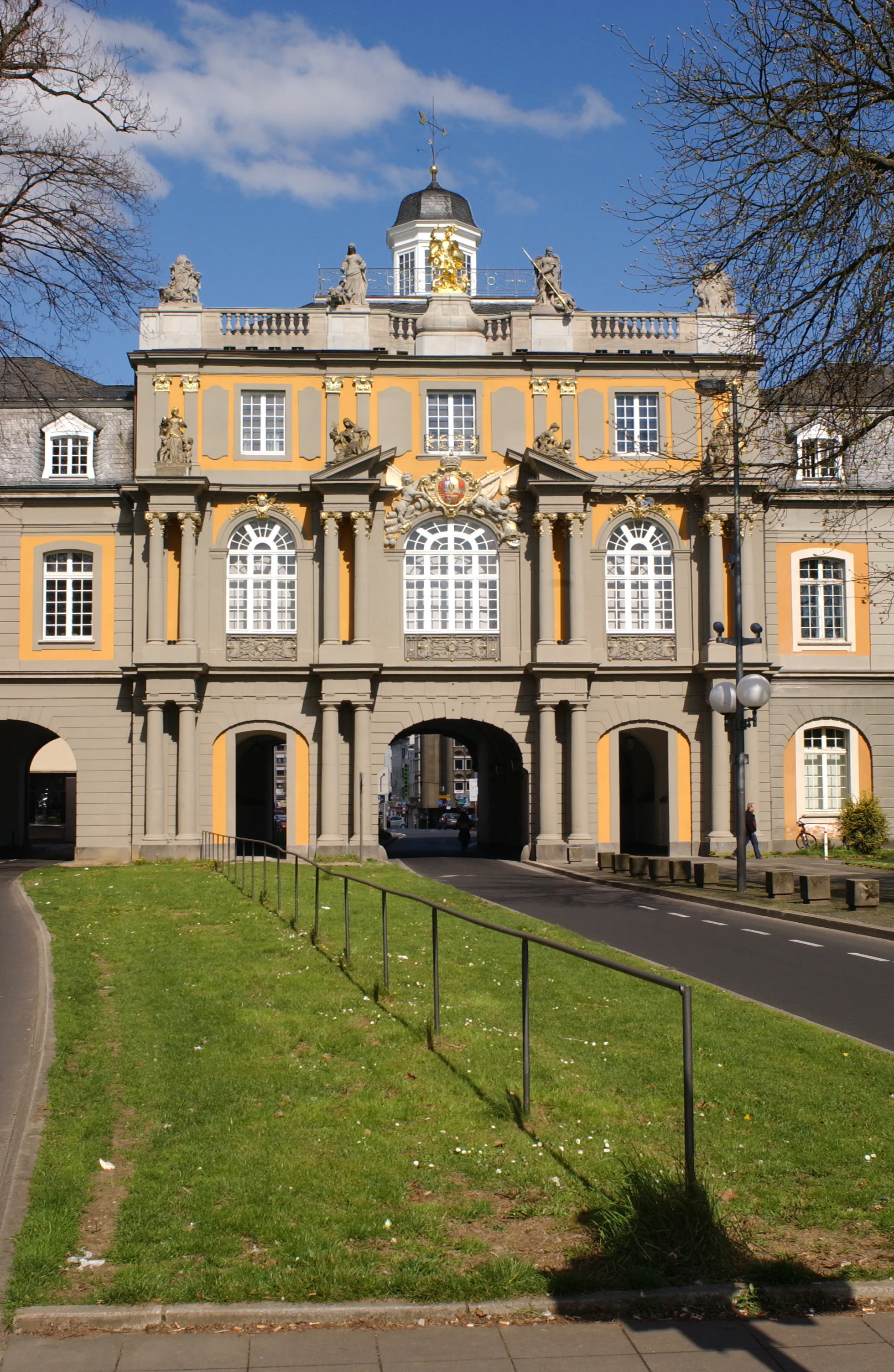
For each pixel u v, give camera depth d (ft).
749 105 80.48
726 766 155.63
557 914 94.58
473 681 156.35
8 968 65.31
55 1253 29.66
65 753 240.94
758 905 95.30
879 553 164.96
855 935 81.56
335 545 153.58
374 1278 28.73
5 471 159.43
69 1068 44.88
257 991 58.54
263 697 155.12
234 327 158.51
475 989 59.62
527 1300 27.91
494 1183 34.71
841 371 78.54
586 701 155.12
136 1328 27.04
